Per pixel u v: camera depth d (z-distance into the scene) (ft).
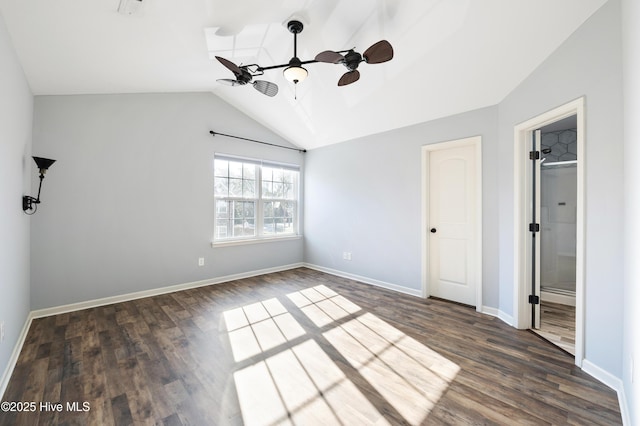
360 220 14.40
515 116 8.78
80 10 5.87
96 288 10.77
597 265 6.04
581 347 6.51
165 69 9.91
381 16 7.48
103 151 10.91
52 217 9.87
